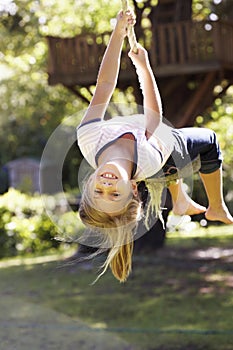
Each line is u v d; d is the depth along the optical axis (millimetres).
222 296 10797
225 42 13336
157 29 13406
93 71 13734
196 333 9070
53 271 13055
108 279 12195
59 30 16734
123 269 3309
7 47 18469
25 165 25297
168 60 13391
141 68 3576
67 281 12250
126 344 8820
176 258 13500
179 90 13961
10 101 22953
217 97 14234
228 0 16438
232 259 13320
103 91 3512
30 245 15562
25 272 13219
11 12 17797
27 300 11102
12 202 16031
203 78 13758
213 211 3980
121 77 13492
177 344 8711
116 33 3562
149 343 8812
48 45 14008
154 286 11594
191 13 14328
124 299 10898
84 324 9727
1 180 26734
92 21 16328
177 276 12164
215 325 9367
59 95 21312
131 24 3547
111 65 3541
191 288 11344
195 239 15930
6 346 8773
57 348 8711
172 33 13305
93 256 3352
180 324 9523
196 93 13328
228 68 13570
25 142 27062
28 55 18391
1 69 21625
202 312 9992
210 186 3980
